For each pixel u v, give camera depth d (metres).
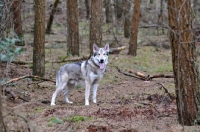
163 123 7.06
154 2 25.48
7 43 8.71
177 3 6.29
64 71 9.77
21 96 10.08
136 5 17.50
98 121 7.26
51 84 12.07
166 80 13.36
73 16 16.70
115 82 13.10
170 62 17.25
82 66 9.69
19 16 16.39
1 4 10.34
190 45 6.42
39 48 12.27
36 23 12.16
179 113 6.87
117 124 7.02
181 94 6.69
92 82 9.68
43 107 8.89
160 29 26.08
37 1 11.96
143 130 6.60
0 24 10.12
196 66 6.55
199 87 6.63
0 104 4.94
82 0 31.58
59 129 6.73
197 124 6.70
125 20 23.03
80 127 6.84
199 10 23.47
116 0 24.42
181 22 6.33
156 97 10.07
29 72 13.11
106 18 26.69
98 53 9.55
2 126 4.97
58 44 19.92
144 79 13.09
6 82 9.64
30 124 5.79
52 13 23.16
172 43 6.52
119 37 22.97
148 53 18.92
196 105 6.67
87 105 9.25
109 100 10.20
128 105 8.98
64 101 10.34
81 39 21.00
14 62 13.90
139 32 24.42
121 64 16.11
